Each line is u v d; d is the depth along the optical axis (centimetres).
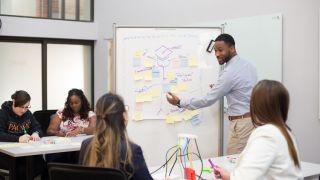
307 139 384
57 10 591
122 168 187
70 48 618
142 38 359
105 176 179
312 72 375
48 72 598
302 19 381
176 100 347
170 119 362
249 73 334
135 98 359
